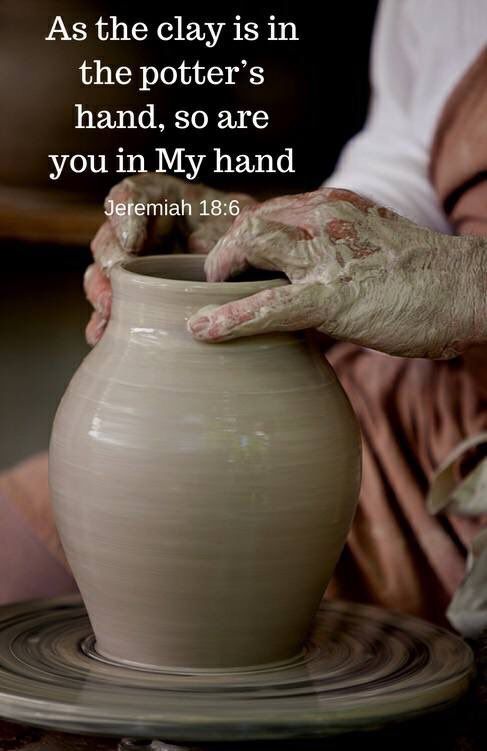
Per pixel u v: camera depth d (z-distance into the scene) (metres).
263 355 1.30
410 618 1.44
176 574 1.28
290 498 1.28
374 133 1.86
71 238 3.23
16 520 1.60
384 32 1.87
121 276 1.32
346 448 1.32
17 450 3.58
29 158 3.42
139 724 1.21
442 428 1.62
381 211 1.34
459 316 1.34
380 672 1.31
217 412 1.27
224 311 1.27
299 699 1.25
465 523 1.58
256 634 1.31
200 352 1.29
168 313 1.30
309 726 1.22
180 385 1.28
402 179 1.79
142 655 1.32
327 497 1.30
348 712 1.23
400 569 1.56
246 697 1.25
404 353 1.36
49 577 1.58
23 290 3.59
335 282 1.30
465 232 1.69
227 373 1.29
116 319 1.33
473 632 1.47
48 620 1.42
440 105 1.75
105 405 1.29
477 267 1.35
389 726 1.24
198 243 1.55
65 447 1.31
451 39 1.78
